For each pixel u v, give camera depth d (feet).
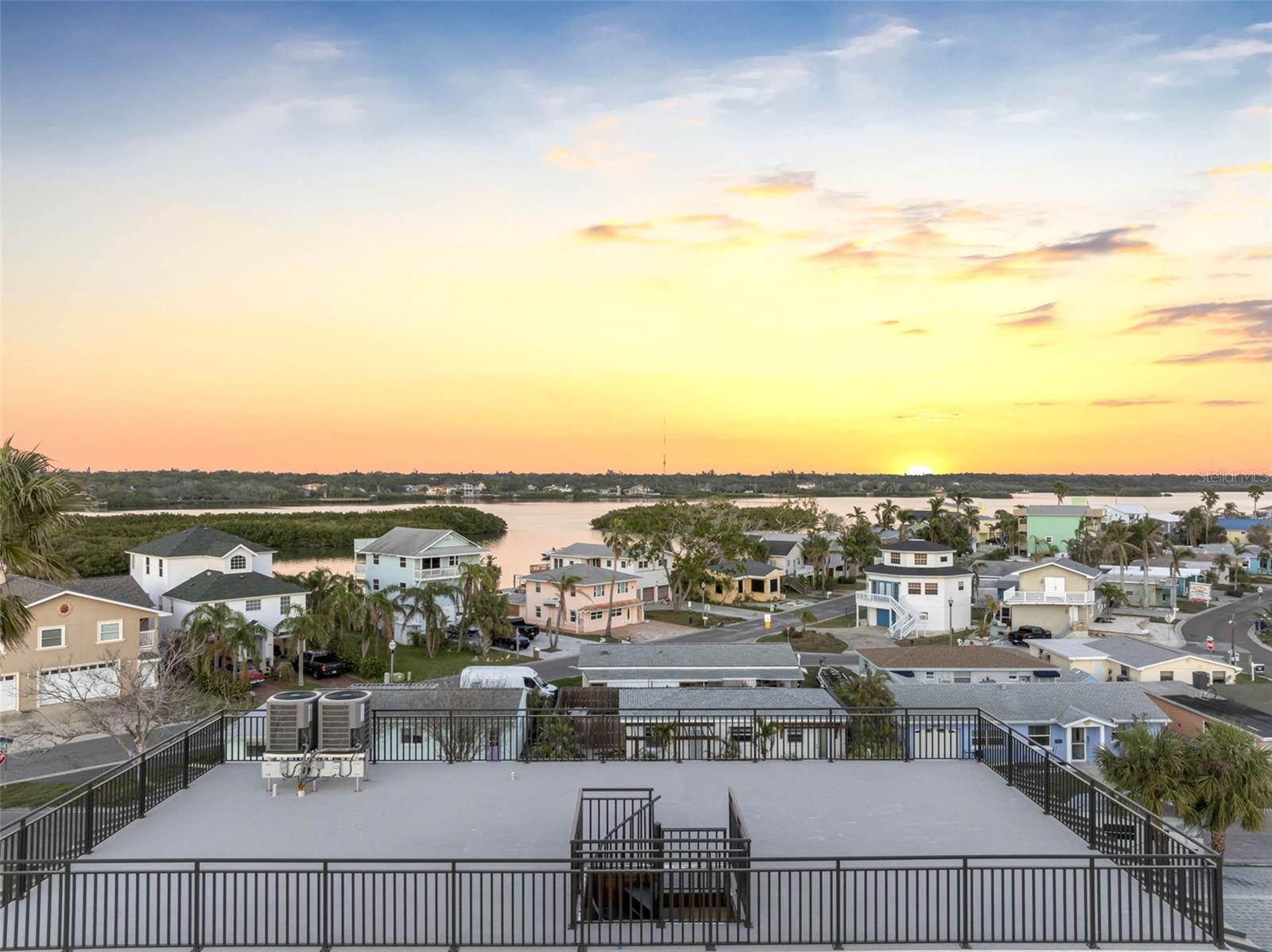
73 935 28.96
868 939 29.25
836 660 195.11
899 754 56.59
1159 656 179.11
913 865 35.58
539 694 135.44
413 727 58.44
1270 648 229.66
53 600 140.05
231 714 53.47
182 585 183.42
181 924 30.94
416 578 222.28
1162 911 29.43
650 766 47.96
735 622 255.50
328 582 212.23
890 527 501.56
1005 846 36.47
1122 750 93.45
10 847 34.94
